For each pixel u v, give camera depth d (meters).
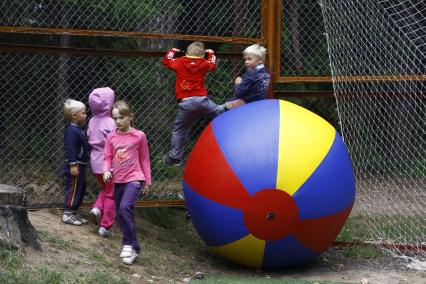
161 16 9.92
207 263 7.26
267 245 6.54
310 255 6.77
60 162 8.70
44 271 5.37
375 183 11.04
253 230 6.46
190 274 6.69
